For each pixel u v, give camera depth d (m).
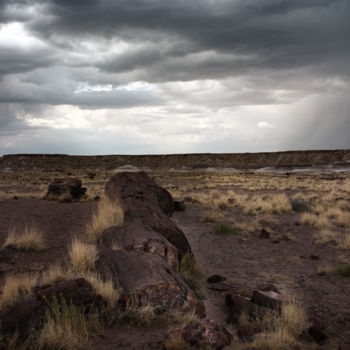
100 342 5.11
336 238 14.38
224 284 8.67
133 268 6.99
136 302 6.10
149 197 15.87
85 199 22.95
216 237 14.55
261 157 143.75
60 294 5.34
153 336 5.38
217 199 25.16
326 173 94.12
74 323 5.14
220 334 5.25
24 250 9.45
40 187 40.31
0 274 7.65
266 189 39.84
